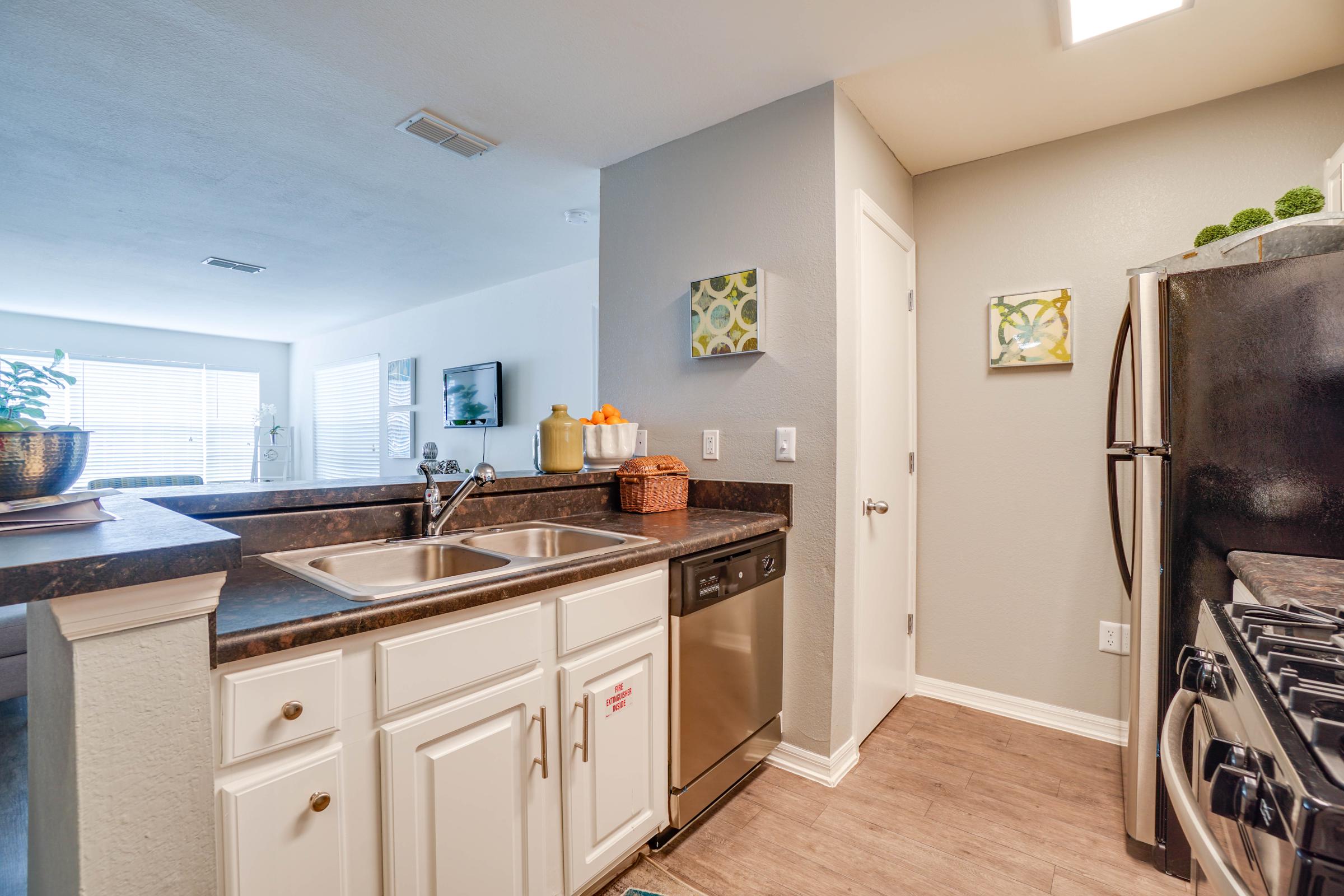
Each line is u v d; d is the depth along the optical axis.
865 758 2.07
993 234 2.41
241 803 0.84
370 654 1.00
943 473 2.52
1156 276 1.51
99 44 1.74
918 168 2.53
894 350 2.36
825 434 1.93
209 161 2.49
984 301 2.43
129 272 4.22
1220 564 1.40
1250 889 0.50
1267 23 1.64
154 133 2.26
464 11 1.61
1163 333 1.50
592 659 1.36
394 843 1.01
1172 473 1.45
